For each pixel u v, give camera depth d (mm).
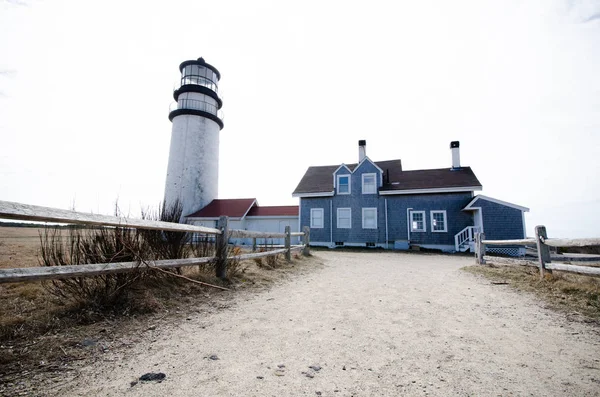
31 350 2230
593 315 3615
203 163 23188
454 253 16703
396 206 19703
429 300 4551
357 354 2514
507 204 16125
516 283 5555
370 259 12219
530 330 3172
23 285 3711
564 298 4297
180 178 22516
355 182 20891
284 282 6016
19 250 7664
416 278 6797
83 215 2904
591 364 2354
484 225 16297
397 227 19438
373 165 20641
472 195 18203
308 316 3641
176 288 4250
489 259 7992
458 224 18109
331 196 21266
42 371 2002
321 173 23906
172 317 3352
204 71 24203
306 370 2199
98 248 3521
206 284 4598
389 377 2107
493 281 6023
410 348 2662
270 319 3484
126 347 2506
